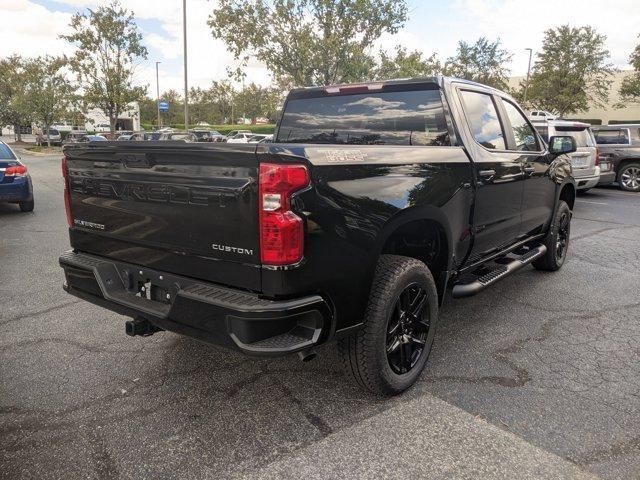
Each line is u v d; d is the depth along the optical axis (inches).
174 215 107.3
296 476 96.3
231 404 121.3
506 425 112.5
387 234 112.5
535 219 202.1
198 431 110.6
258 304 95.2
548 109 1823.3
